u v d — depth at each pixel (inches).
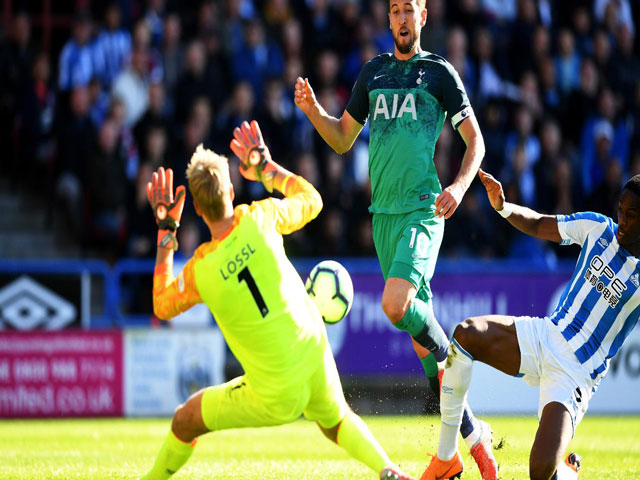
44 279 1585.9
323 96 1867.6
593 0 2137.1
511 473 863.1
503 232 1836.9
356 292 1630.2
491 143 1871.3
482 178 751.7
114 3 1947.6
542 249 1834.4
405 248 764.6
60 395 1551.4
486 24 2039.9
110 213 1772.9
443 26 2028.8
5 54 1865.2
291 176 675.4
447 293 1640.0
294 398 620.7
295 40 1953.7
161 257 663.1
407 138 784.3
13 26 1941.4
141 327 1615.4
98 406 1558.8
